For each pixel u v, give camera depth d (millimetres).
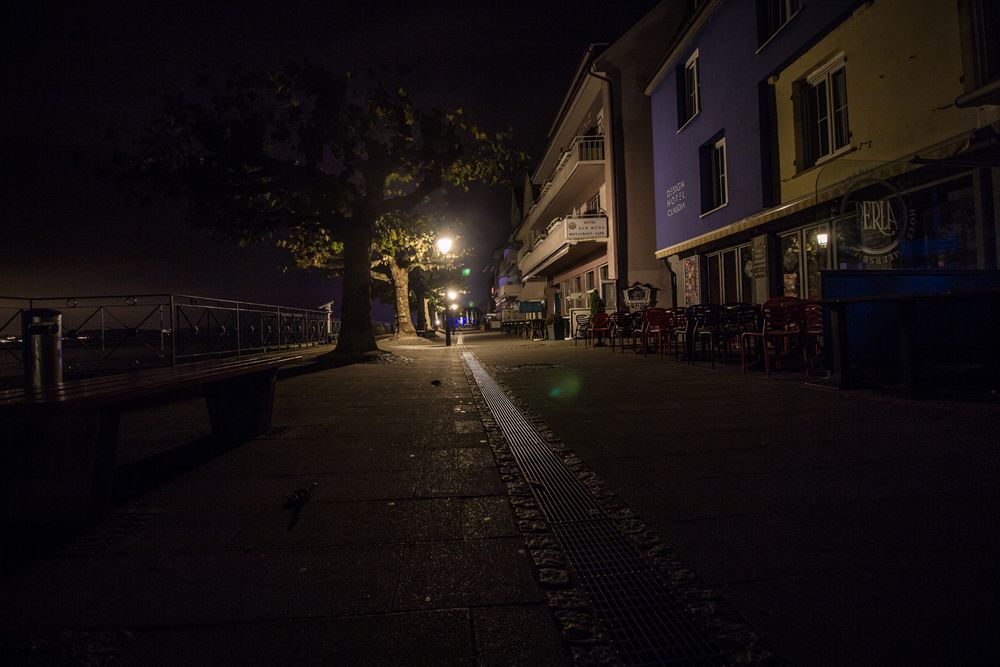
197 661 1723
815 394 6164
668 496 3137
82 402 2676
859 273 6438
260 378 5039
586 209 24281
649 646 1760
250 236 14250
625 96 19250
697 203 14172
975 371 6168
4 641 1851
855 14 8578
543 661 1689
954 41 6898
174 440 4984
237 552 2555
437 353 17125
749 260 12117
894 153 7895
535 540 2621
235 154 12336
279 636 1857
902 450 3797
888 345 6484
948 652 1646
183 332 11148
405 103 13711
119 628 1926
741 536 2549
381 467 3955
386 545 2607
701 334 10852
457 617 1961
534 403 6578
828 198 8453
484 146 14969
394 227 17438
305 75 12758
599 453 4137
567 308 27656
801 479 3305
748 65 11578
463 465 3965
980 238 6574
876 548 2357
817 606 1934
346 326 14523
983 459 3514
